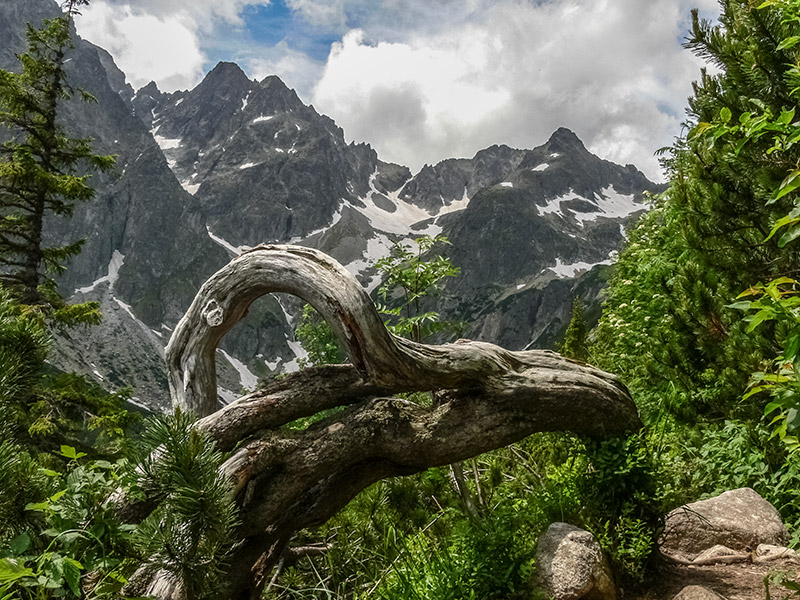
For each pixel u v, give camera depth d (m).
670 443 6.99
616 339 11.27
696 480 6.67
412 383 4.46
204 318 4.62
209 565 2.73
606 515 4.82
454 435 4.60
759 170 4.83
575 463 5.20
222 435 4.11
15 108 13.87
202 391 4.76
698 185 5.62
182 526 2.61
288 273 4.42
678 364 6.24
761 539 5.39
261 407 4.24
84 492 2.56
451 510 5.93
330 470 4.34
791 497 5.87
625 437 5.05
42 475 2.64
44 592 2.50
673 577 4.79
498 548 4.24
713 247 5.50
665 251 10.19
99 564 2.41
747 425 5.56
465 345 4.79
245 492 4.11
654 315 9.85
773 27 4.84
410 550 5.05
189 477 2.57
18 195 13.77
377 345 4.24
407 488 6.35
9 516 2.50
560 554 4.13
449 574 4.25
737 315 5.37
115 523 2.46
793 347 2.54
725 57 5.29
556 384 4.86
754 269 5.21
